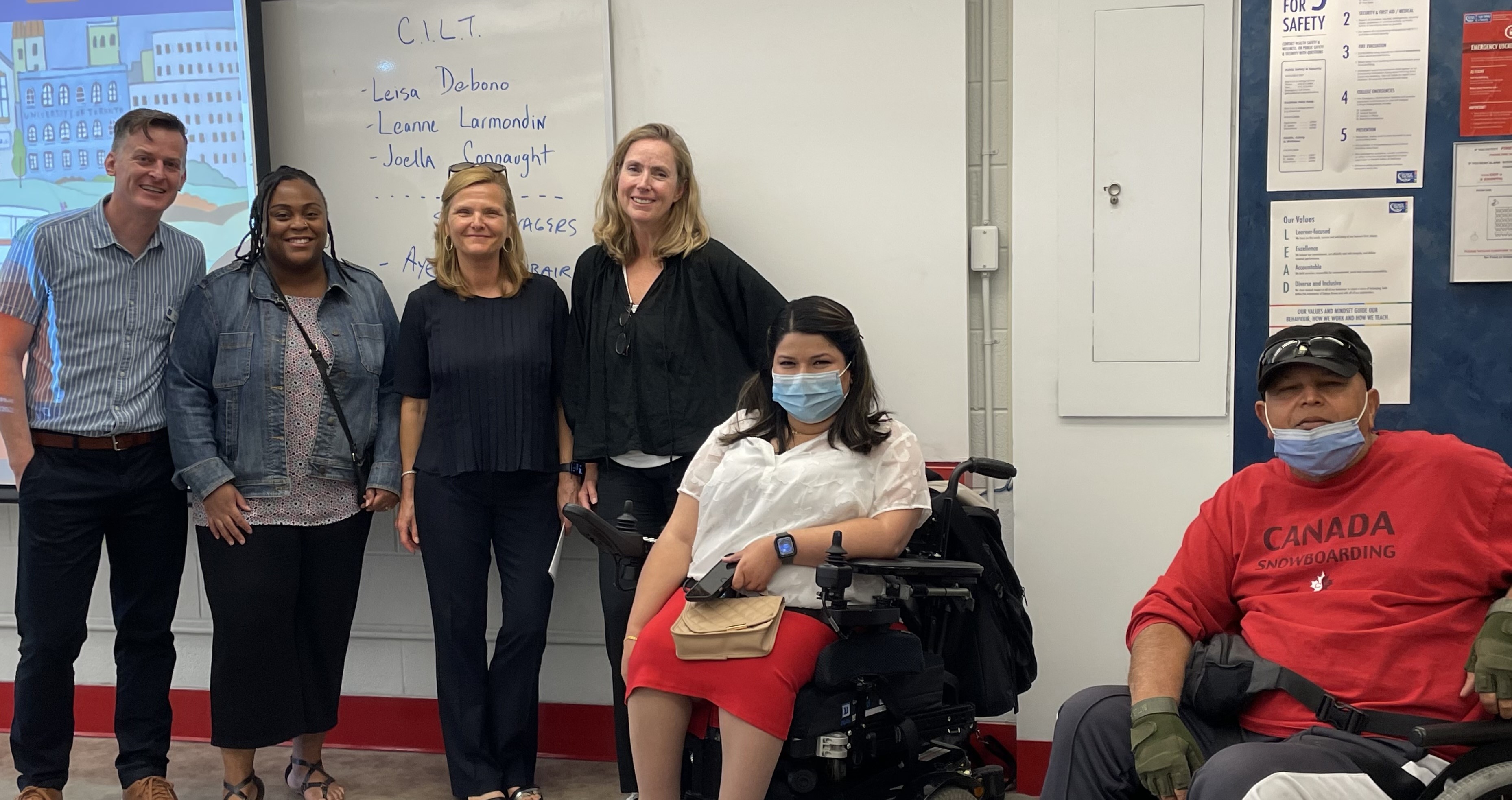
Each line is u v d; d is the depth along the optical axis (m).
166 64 2.83
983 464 2.04
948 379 2.60
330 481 2.50
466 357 2.50
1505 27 2.31
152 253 2.52
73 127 2.89
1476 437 2.39
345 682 2.98
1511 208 2.34
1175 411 2.49
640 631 1.99
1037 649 2.59
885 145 2.59
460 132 2.79
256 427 2.44
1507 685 1.42
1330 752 1.48
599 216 2.61
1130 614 2.54
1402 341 2.40
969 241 2.61
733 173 2.66
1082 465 2.54
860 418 1.98
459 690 2.57
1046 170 2.50
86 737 3.04
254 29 2.78
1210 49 2.42
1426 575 1.58
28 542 2.43
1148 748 1.58
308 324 2.49
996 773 2.02
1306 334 1.66
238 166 2.83
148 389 2.49
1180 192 2.45
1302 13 2.38
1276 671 1.61
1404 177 2.37
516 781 2.59
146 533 2.51
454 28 2.76
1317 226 2.41
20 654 2.69
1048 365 2.54
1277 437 1.68
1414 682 1.55
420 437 2.63
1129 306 2.49
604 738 2.87
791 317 1.96
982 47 2.57
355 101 2.82
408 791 2.69
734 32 2.63
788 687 1.74
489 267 2.57
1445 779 1.40
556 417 2.63
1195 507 2.51
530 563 2.59
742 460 1.98
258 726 2.45
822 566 1.72
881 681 1.79
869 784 1.83
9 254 2.43
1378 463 1.66
